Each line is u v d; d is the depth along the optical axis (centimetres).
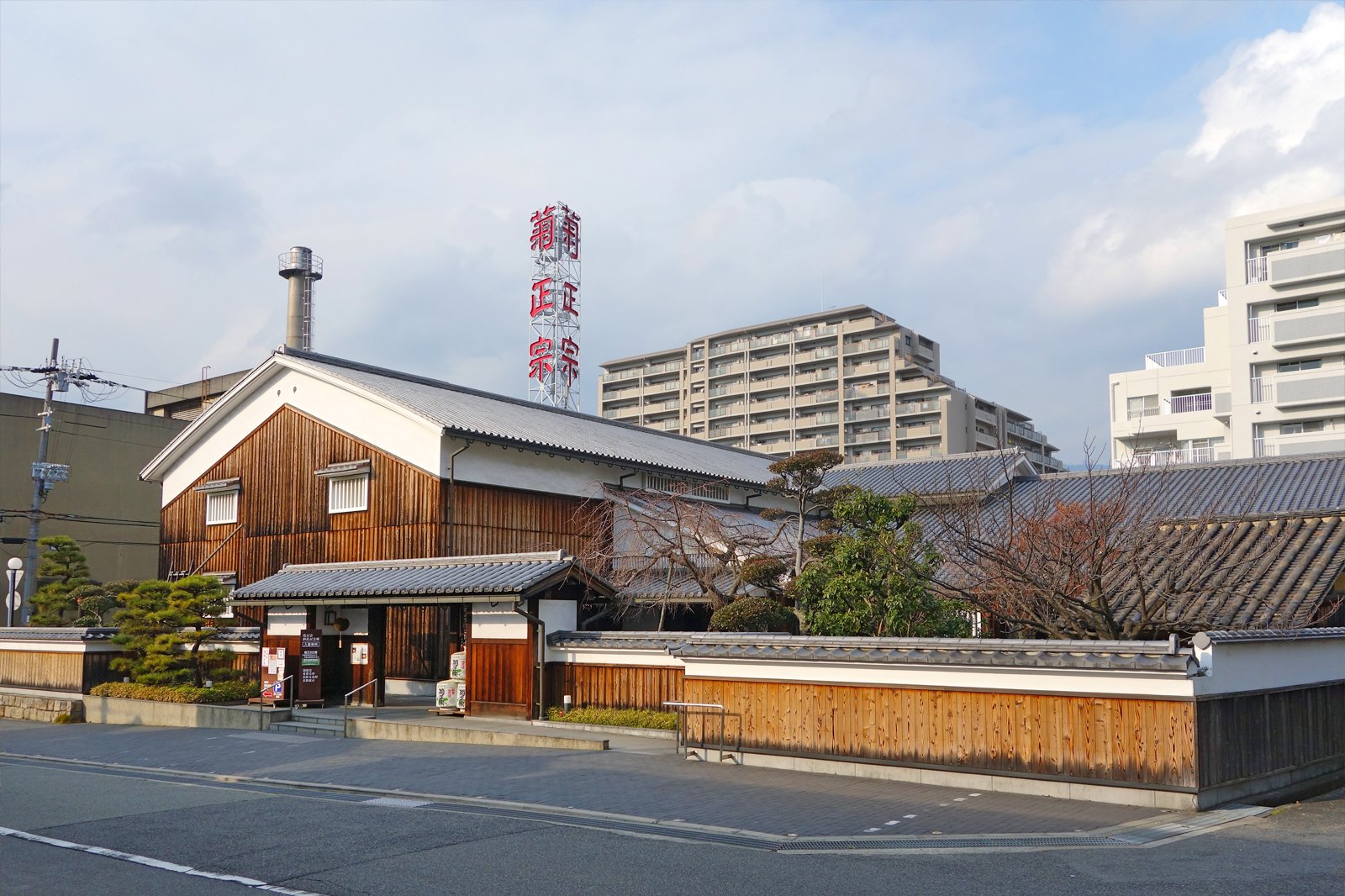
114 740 1959
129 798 1216
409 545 2458
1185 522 1905
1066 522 1661
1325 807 1095
